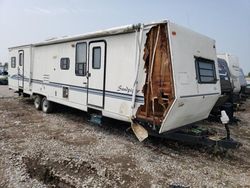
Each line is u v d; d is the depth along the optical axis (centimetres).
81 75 698
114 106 595
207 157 525
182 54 495
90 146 554
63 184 394
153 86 501
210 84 580
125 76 562
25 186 382
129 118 553
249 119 980
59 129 697
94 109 659
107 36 604
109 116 611
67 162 459
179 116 514
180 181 406
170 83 473
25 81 1027
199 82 536
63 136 629
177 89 467
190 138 534
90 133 663
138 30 528
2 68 2480
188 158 512
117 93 584
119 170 436
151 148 559
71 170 436
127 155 508
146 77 516
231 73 1098
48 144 558
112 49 593
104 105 624
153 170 443
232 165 490
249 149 592
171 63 470
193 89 512
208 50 586
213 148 538
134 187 382
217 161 507
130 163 468
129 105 554
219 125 811
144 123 530
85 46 678
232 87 919
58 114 899
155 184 392
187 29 521
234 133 732
